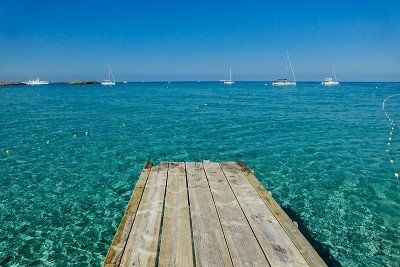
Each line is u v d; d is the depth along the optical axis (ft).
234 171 29.09
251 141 69.05
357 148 62.34
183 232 18.01
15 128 85.87
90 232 30.96
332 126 89.61
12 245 28.55
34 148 63.00
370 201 37.55
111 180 45.03
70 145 65.57
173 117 108.68
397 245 28.40
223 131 81.05
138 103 172.55
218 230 18.11
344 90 356.38
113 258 15.40
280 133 78.48
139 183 26.11
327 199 38.24
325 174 46.96
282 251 15.76
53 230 31.27
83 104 166.30
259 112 124.88
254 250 15.98
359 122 97.40
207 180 26.68
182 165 31.17
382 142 67.92
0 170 49.24
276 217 19.69
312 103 171.12
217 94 272.72
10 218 33.60
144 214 20.29
